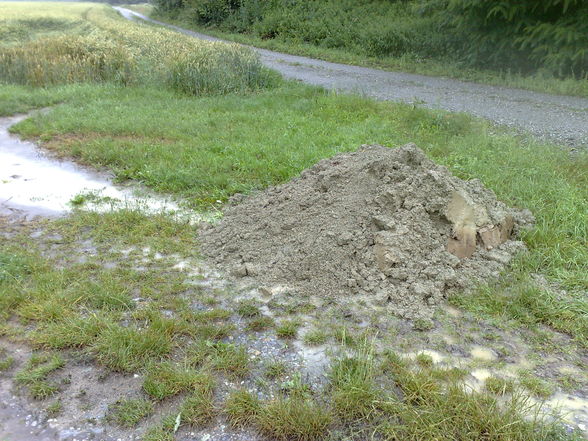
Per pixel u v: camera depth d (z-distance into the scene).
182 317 3.73
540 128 9.21
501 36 15.25
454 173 6.56
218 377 3.17
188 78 12.28
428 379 3.05
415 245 4.33
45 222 5.44
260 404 2.93
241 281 4.27
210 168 6.76
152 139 8.25
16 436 2.78
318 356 3.35
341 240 4.37
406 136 8.54
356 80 14.80
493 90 13.12
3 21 27.94
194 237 5.07
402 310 3.80
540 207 5.43
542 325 3.71
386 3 22.97
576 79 13.55
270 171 6.68
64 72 13.30
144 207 5.76
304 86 12.69
